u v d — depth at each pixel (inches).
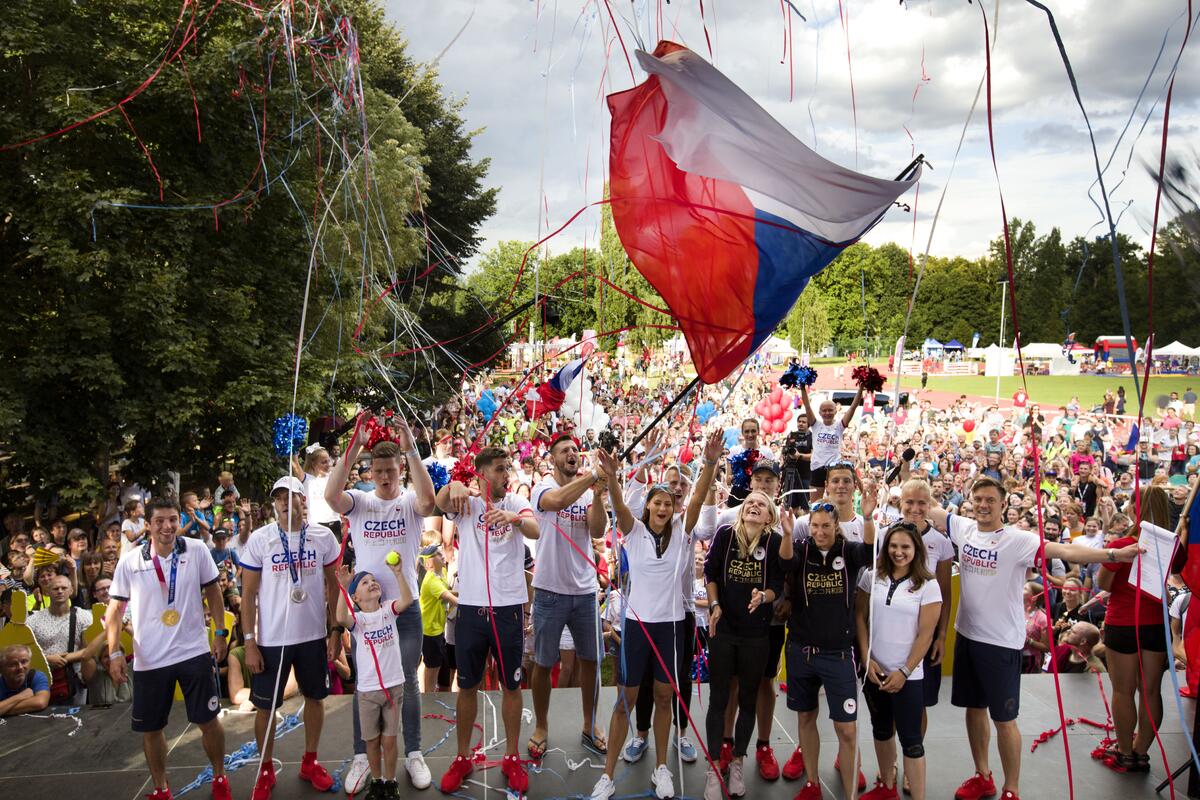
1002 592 173.8
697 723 209.6
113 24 440.1
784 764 193.3
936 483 508.1
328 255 508.1
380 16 689.0
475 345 922.1
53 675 222.7
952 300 2177.7
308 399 468.4
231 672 229.6
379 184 573.9
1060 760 195.8
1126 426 729.0
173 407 431.8
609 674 257.8
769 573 177.8
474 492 187.5
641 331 841.5
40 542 315.6
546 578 192.7
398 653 176.6
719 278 138.5
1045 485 526.0
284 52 433.1
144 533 174.4
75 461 412.8
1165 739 205.3
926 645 167.2
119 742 199.6
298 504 179.6
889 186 132.3
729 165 136.4
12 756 193.0
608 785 176.6
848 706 167.9
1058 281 1572.3
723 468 311.0
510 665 181.9
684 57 140.4
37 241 391.5
